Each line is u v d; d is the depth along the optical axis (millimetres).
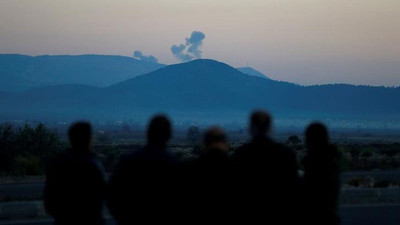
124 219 11367
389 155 76625
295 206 11102
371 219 20516
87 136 12125
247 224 10906
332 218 11680
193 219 10992
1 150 48688
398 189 25438
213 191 10820
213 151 11094
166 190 11094
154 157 11211
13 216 21250
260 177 10852
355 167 45250
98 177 11977
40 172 42875
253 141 11234
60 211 11930
